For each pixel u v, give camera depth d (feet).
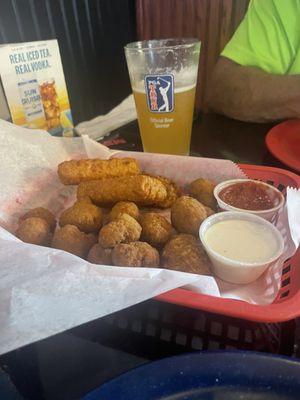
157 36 2.35
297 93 1.49
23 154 1.00
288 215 0.83
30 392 0.58
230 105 1.60
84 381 0.61
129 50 1.06
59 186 1.07
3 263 0.61
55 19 1.44
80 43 1.59
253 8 2.01
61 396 0.58
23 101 1.15
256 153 1.25
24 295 0.56
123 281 0.60
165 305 0.68
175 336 0.67
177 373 0.48
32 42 1.16
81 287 0.58
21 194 0.96
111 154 1.12
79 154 1.14
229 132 1.43
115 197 0.96
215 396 0.47
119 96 1.95
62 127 1.29
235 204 0.94
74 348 0.66
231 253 0.78
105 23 1.71
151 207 1.01
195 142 1.34
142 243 0.80
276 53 1.93
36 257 0.62
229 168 1.01
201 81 2.58
